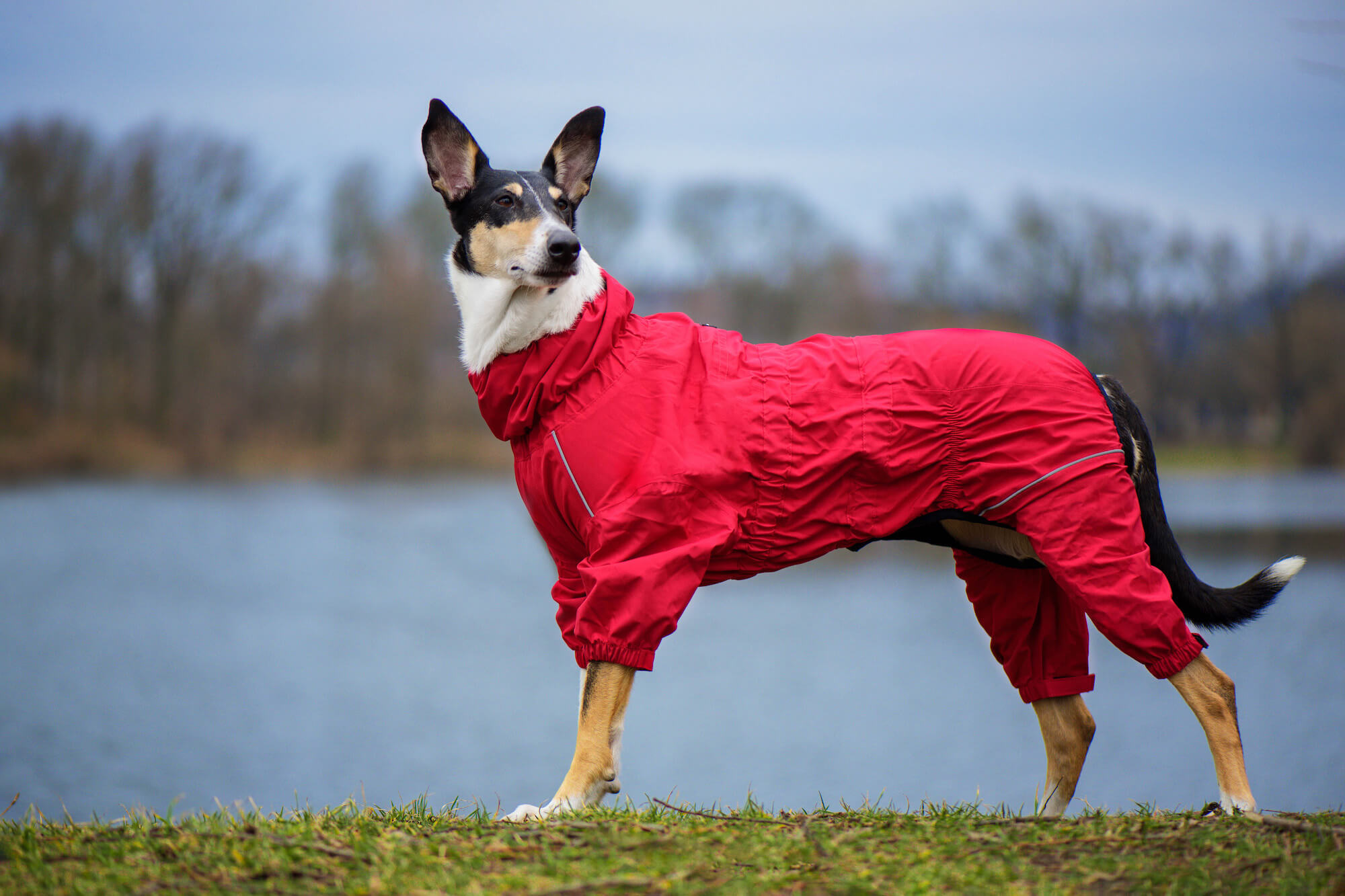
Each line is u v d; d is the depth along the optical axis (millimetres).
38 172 45062
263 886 3342
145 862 3559
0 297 44719
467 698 15375
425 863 3527
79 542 29922
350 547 30781
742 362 4473
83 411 45688
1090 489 4250
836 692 16141
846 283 49250
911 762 12133
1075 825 3982
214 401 46812
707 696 15742
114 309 46375
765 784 11125
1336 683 15078
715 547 4258
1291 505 36250
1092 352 50938
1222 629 4574
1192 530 28562
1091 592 4180
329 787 10852
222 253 47281
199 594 23609
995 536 4715
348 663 17625
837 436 4359
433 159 4703
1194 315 51188
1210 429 52469
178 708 14297
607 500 4262
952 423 4371
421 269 47500
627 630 4164
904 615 23297
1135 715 14383
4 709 13852
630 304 4543
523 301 4395
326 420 47812
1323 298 50344
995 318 49469
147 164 46031
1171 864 3545
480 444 47969
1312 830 3740
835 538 4465
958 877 3430
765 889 3314
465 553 30406
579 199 5203
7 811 4266
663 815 4141
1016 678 4875
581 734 4262
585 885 3283
